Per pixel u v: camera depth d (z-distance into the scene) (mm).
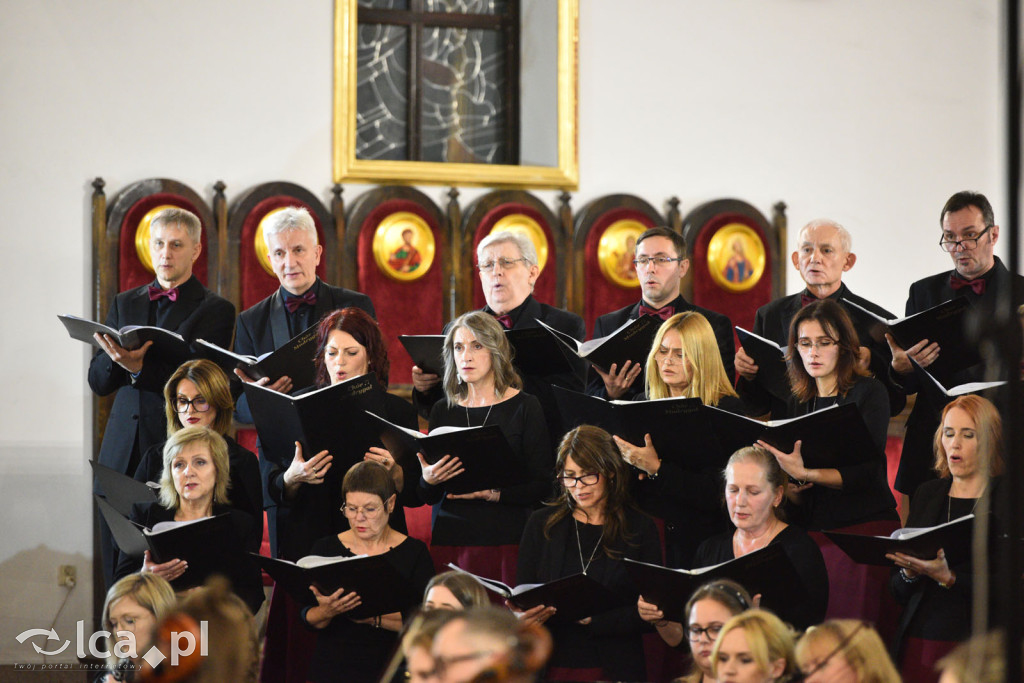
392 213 12922
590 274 13352
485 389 8133
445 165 13289
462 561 7781
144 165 12445
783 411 8492
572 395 7602
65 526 11852
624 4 13773
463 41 13914
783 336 9617
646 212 13531
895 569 7125
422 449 7332
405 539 7465
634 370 8250
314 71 13016
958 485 7102
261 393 7527
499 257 9328
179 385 8312
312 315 9500
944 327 7625
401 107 13734
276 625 7809
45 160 12164
